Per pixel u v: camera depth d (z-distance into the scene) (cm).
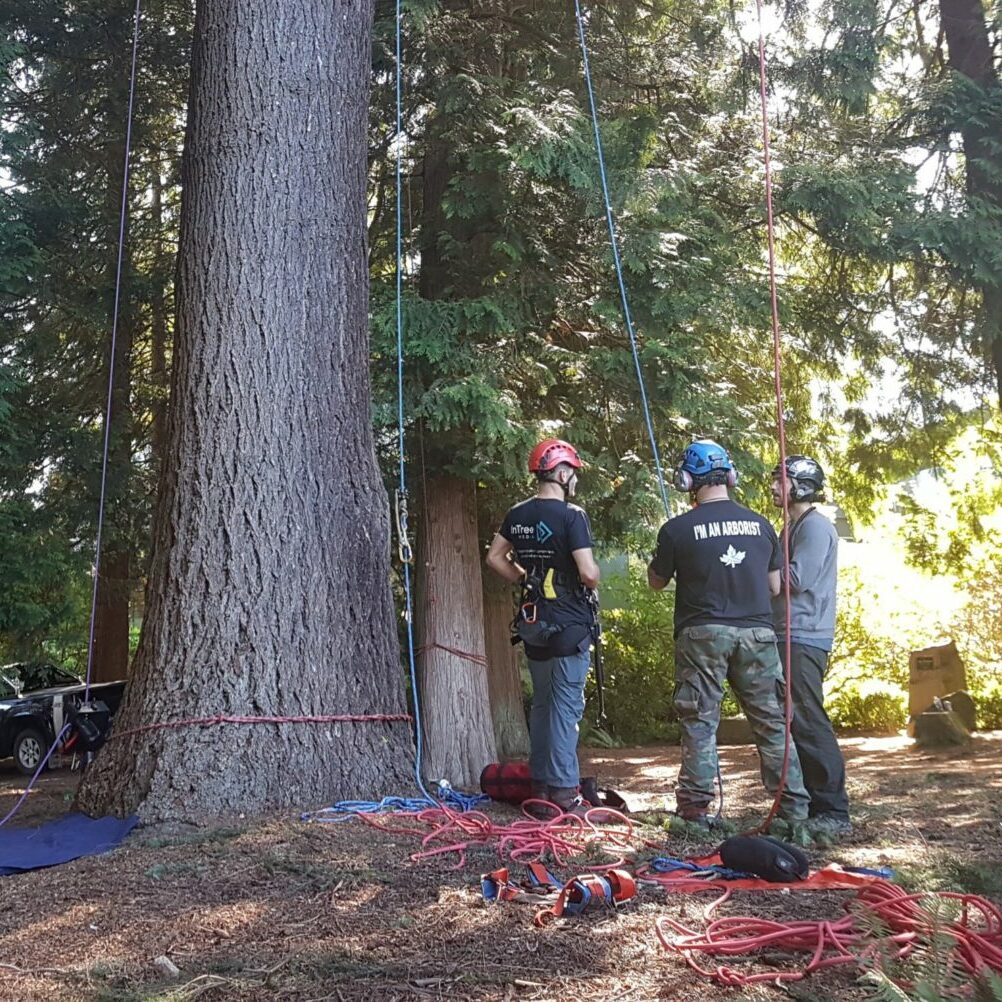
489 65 908
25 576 1123
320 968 313
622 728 1406
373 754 560
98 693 1152
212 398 574
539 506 552
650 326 850
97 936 357
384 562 600
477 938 338
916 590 1409
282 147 599
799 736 523
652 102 995
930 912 299
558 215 879
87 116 1216
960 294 1130
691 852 461
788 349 1135
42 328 1216
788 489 540
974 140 1099
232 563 554
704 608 516
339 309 605
